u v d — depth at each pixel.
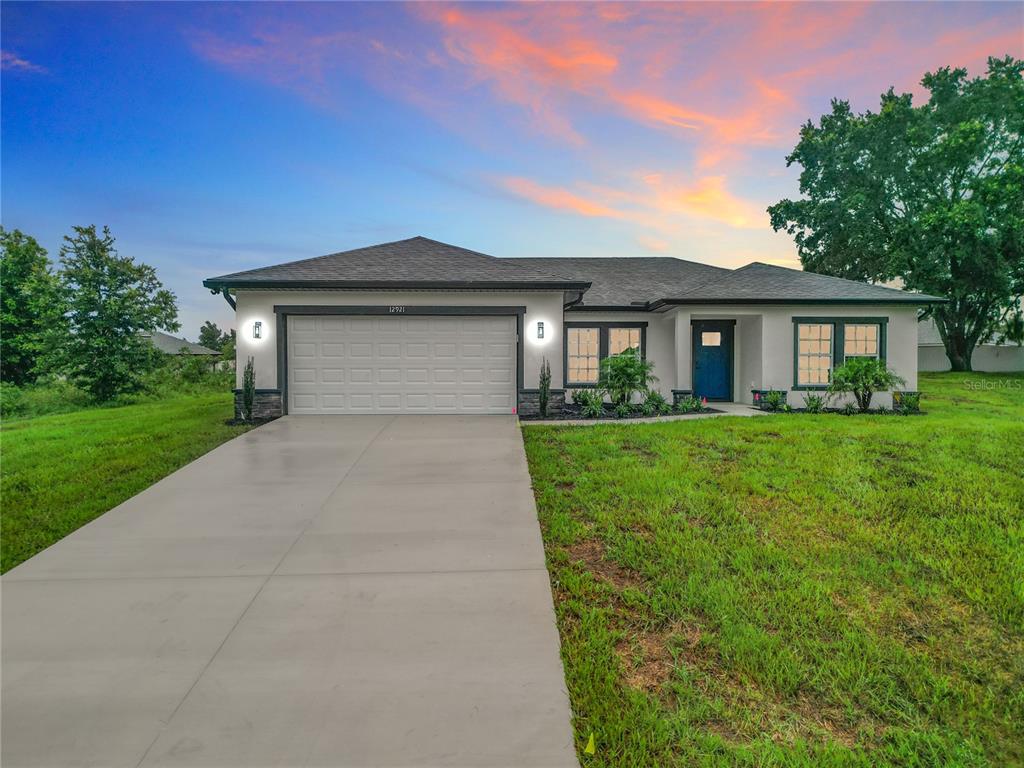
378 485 6.21
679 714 2.62
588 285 10.98
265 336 11.02
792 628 3.35
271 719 2.49
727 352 14.66
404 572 4.05
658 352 14.55
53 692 2.69
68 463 7.82
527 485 6.21
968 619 3.51
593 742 2.37
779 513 5.30
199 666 2.90
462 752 2.31
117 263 19.39
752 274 15.06
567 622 3.45
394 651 3.04
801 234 28.89
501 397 11.35
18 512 5.70
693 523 5.08
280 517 5.23
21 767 2.22
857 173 26.45
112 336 19.33
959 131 23.03
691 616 3.52
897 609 3.61
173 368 22.75
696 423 10.28
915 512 5.29
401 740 2.37
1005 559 4.25
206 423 10.97
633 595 3.76
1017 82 24.00
